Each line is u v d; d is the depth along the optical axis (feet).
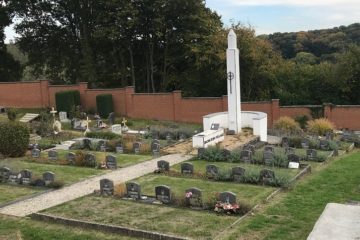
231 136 98.07
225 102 134.31
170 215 47.09
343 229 33.04
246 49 146.92
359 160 78.18
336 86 152.15
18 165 73.51
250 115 106.52
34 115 129.59
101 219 46.55
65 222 46.21
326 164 75.10
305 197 53.52
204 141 87.71
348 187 57.82
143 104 143.43
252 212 47.67
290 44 242.58
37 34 171.83
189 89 162.81
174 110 140.26
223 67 150.61
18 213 50.44
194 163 75.31
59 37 173.99
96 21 160.86
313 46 237.66
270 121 132.98
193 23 157.89
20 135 81.97
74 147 92.07
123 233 43.11
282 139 94.32
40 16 169.58
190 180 62.75
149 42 163.84
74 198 55.21
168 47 165.07
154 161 77.41
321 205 50.01
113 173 68.85
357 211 36.45
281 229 42.65
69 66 180.86
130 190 53.62
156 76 175.73
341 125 128.06
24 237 43.21
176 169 69.82
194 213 47.57
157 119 142.00
